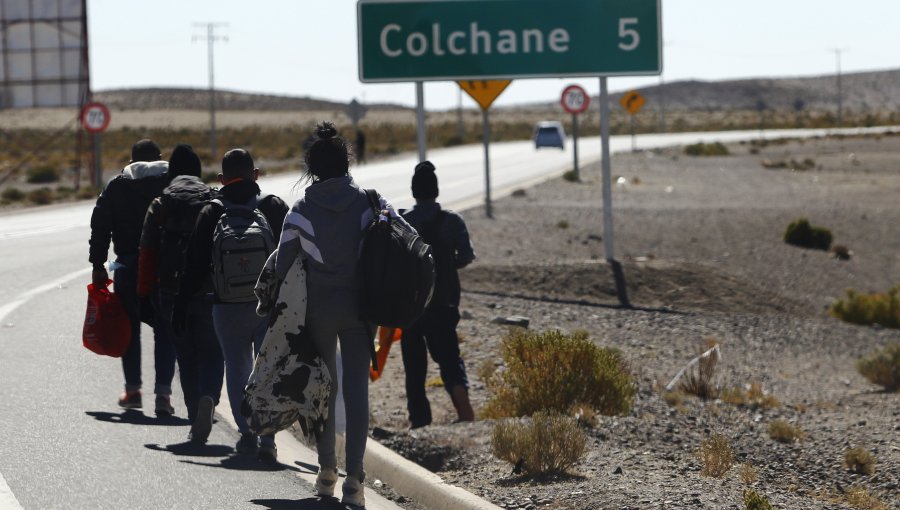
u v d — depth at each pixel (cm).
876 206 13375
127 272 3092
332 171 2297
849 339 6669
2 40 14962
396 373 4572
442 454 3023
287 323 2267
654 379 4797
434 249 3403
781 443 3712
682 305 6931
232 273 2581
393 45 6303
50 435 2802
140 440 2820
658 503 2469
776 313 7194
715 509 2458
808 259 9700
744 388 4850
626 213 11638
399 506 2562
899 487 3241
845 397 4909
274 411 2272
